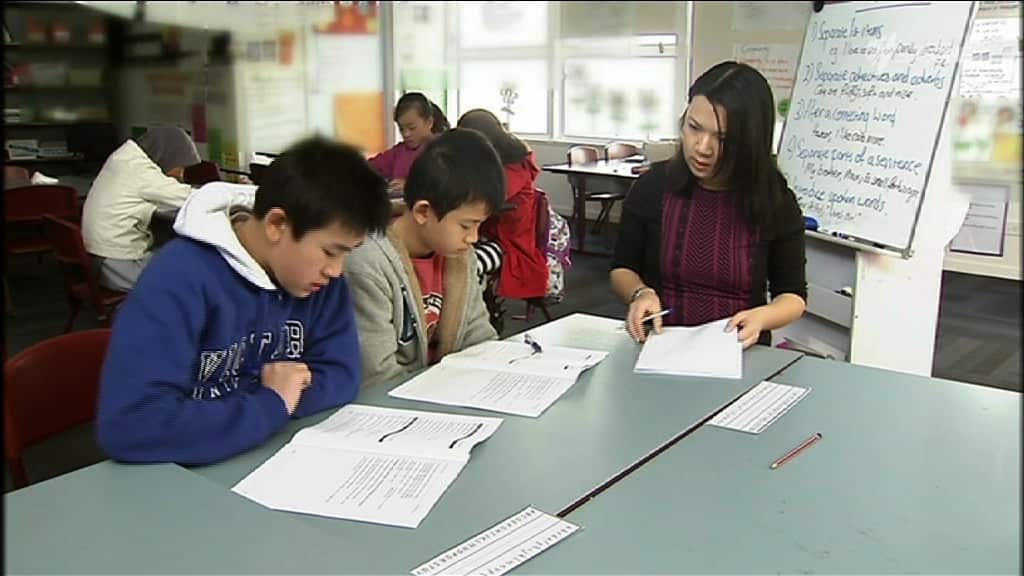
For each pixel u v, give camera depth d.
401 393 1.49
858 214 2.62
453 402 1.45
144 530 0.99
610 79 6.99
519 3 7.45
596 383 1.56
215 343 1.28
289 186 1.22
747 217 1.97
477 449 1.27
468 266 1.80
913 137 2.45
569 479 1.17
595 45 7.04
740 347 1.74
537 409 1.42
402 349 1.66
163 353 1.18
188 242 1.26
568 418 1.39
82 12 5.22
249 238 1.31
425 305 1.74
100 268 3.41
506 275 3.62
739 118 1.87
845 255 2.77
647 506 1.10
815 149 2.90
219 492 1.09
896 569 0.95
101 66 5.29
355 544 0.97
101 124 5.30
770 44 5.43
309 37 6.19
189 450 1.18
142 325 1.18
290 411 1.31
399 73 7.01
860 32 2.78
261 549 0.95
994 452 1.27
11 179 4.80
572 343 1.81
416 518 1.05
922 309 2.56
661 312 1.91
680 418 1.40
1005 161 1.80
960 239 5.58
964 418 1.41
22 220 4.17
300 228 1.22
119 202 3.35
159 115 5.34
